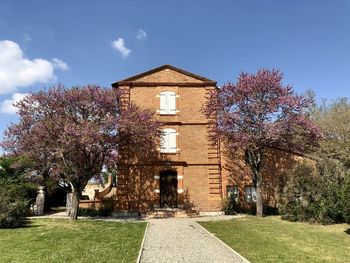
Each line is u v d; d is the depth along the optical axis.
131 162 26.84
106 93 22.84
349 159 22.47
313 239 14.95
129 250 12.43
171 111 27.89
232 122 24.31
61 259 11.03
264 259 11.20
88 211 25.88
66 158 22.30
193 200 26.50
